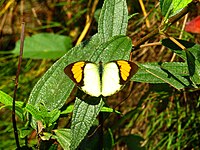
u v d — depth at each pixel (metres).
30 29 0.87
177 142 0.68
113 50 0.43
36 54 0.75
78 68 0.40
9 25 0.89
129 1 0.72
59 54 0.75
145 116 0.72
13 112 0.42
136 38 0.70
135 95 0.74
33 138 0.71
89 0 0.78
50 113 0.43
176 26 0.69
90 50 0.45
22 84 0.81
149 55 0.73
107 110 0.44
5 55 0.86
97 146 0.51
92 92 0.39
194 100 0.69
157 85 0.56
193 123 0.69
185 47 0.47
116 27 0.46
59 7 0.85
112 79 0.40
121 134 0.74
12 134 0.77
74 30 0.83
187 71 0.46
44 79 0.45
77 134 0.41
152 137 0.71
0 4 0.51
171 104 0.70
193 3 0.45
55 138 0.44
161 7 0.45
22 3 0.86
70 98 0.74
